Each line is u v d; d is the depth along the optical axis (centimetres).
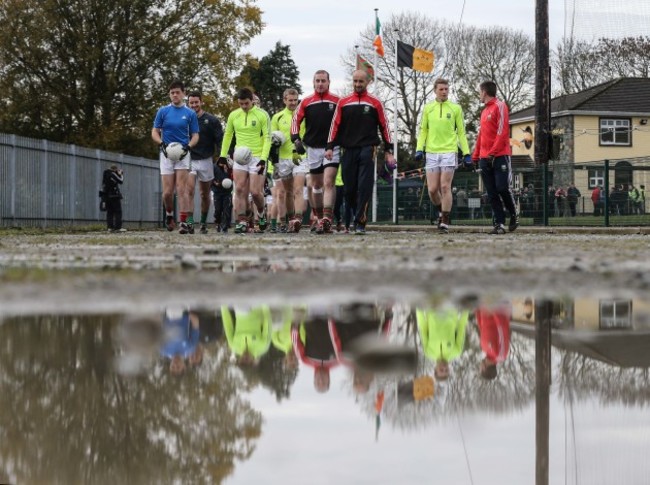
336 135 1127
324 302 237
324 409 106
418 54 3288
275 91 7406
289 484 77
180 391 111
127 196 2528
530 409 112
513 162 4731
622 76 4872
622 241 875
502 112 1249
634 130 4722
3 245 775
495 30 5338
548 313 216
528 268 380
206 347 152
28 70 3309
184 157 1262
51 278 318
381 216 2756
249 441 90
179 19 3412
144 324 176
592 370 139
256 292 266
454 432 99
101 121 3353
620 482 87
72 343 153
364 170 1123
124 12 3309
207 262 459
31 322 187
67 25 3266
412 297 252
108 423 94
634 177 1967
